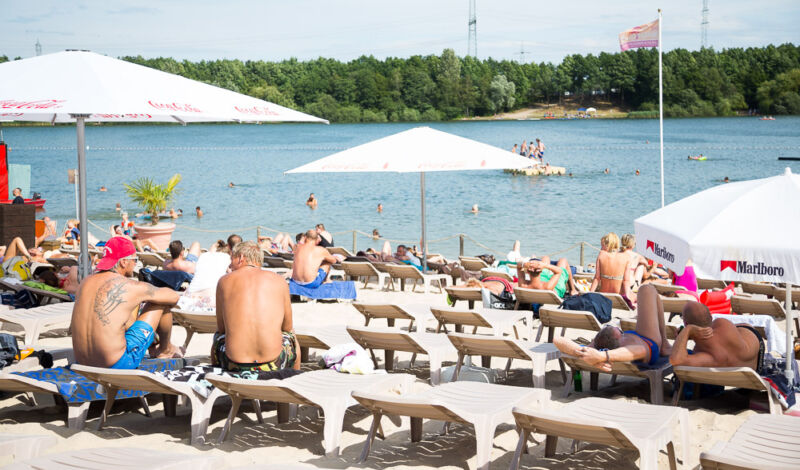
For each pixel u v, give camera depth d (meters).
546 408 4.80
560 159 57.78
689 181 39.31
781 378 5.57
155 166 56.03
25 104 5.95
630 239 10.24
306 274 10.68
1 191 18.42
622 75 171.00
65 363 6.88
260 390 4.71
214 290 8.05
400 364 7.36
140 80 6.82
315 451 4.77
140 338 5.30
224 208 29.86
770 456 3.65
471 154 11.15
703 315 5.48
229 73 166.50
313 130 136.12
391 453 4.75
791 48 169.75
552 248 19.14
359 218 26.20
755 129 109.56
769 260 4.49
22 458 4.02
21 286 9.00
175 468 3.43
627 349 5.66
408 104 166.00
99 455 3.61
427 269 13.54
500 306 8.95
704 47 172.75
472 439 5.04
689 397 6.03
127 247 5.45
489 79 170.38
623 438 3.82
